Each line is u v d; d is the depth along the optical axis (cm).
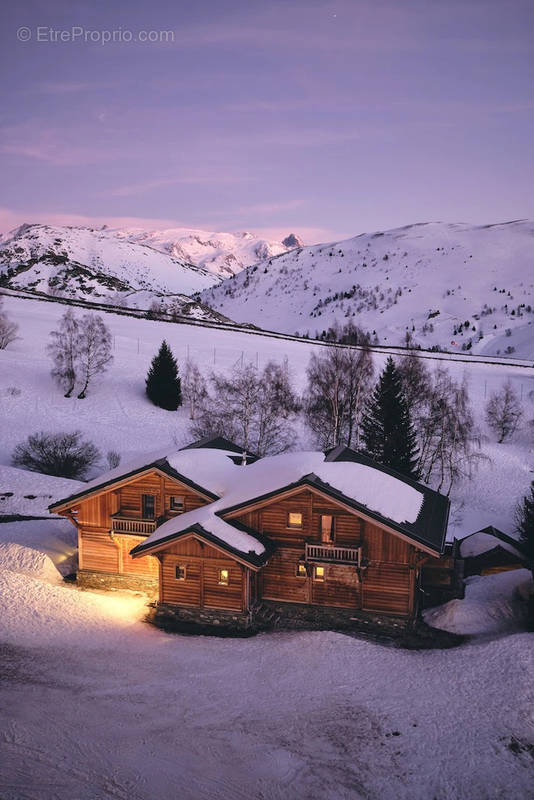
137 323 13475
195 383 8556
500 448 7838
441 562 3616
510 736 2191
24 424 7131
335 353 7306
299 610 3212
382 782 1964
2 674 2519
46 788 1839
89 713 2266
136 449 6950
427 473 6706
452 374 11656
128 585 3503
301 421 7938
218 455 3925
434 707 2372
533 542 4494
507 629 3109
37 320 12194
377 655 2808
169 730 2189
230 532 3123
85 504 3541
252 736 2173
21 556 3831
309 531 3184
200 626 3148
